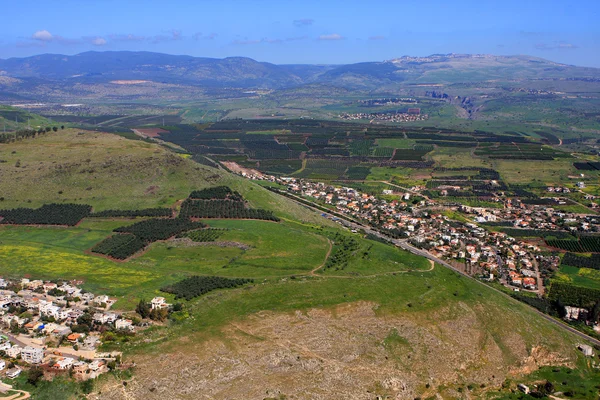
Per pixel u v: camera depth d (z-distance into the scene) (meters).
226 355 186.38
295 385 178.88
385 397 181.62
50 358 172.62
